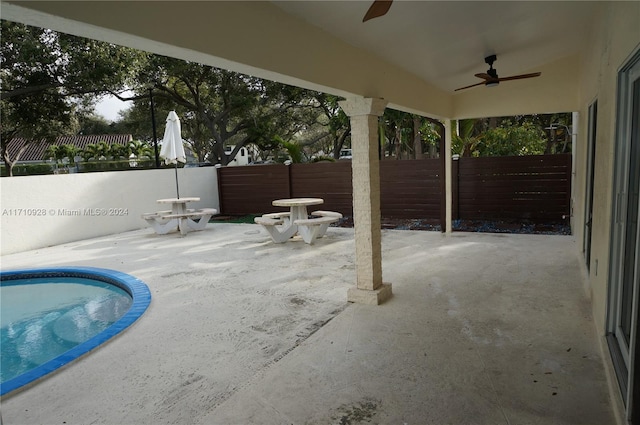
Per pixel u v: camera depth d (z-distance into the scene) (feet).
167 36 6.84
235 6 8.16
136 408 8.37
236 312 13.75
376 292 13.78
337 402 8.24
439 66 16.66
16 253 26.27
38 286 20.56
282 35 9.46
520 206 29.55
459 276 16.63
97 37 6.41
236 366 9.97
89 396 8.91
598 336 10.32
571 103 21.16
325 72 11.07
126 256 23.75
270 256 22.17
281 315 13.28
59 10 5.45
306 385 8.93
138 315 13.55
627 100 8.39
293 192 37.76
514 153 38.42
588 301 13.21
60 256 24.67
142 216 30.35
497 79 16.65
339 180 35.50
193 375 9.63
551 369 9.11
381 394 8.45
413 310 13.10
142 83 46.60
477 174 30.63
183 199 30.66
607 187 9.52
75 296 18.72
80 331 14.55
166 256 23.29
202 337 11.83
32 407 8.58
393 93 15.31
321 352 10.47
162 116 62.95
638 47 6.61
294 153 41.39
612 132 8.82
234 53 8.13
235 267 20.02
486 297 14.01
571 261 18.24
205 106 57.77
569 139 42.60
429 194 31.94
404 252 21.36
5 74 36.73
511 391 8.32
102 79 37.35
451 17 11.32
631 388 6.37
